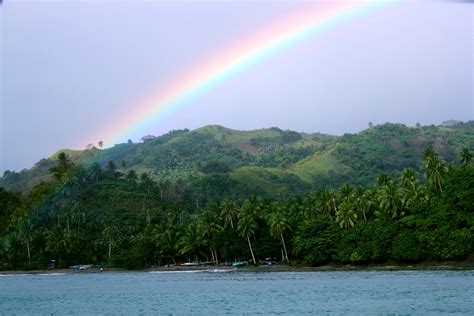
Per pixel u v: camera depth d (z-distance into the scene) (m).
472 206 141.38
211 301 101.25
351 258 162.00
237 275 168.00
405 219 155.00
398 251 151.88
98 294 124.94
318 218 180.38
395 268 153.88
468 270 134.00
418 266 152.00
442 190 161.38
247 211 190.12
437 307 79.81
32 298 121.06
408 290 100.00
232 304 95.56
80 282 168.00
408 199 162.12
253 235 193.88
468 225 142.12
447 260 147.12
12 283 171.75
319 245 170.62
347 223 170.50
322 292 105.38
